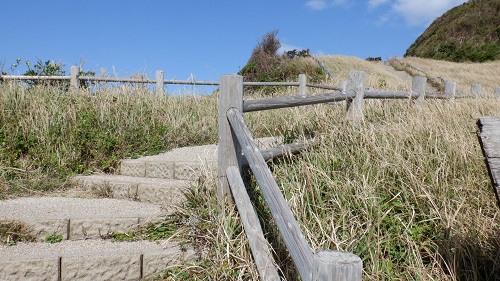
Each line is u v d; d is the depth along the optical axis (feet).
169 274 9.54
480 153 11.96
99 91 21.08
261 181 8.61
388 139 12.64
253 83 28.55
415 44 160.35
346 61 80.12
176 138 20.04
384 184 10.80
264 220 10.12
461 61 118.83
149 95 22.93
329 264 5.31
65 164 15.67
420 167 11.21
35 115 17.29
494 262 8.52
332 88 33.88
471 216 9.70
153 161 15.03
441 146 12.19
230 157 10.52
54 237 10.62
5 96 17.97
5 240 10.28
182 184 12.83
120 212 11.59
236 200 9.70
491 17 130.00
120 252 9.66
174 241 10.43
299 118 15.21
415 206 10.29
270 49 68.49
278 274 8.39
